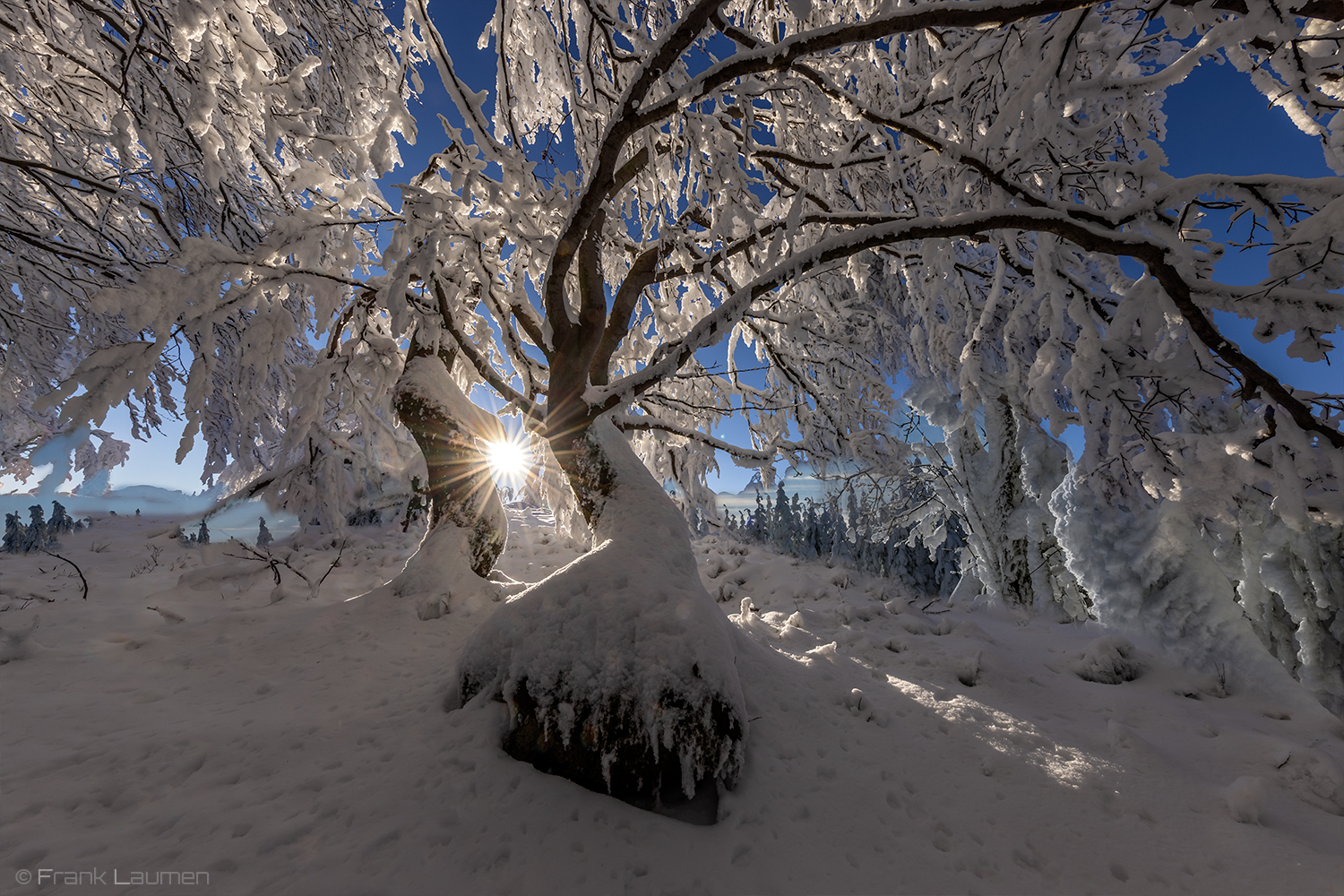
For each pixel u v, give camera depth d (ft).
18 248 19.77
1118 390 9.50
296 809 6.84
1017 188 10.18
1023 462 20.80
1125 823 7.72
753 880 6.28
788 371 20.57
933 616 19.36
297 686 10.75
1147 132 10.71
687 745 7.48
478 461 17.89
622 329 13.99
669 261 17.34
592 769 7.57
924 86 11.63
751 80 11.44
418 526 33.68
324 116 20.89
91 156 22.88
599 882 5.98
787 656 12.53
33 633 13.06
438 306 14.87
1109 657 13.73
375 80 19.70
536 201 13.84
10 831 6.16
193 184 22.88
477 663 9.16
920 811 7.79
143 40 15.84
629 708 7.64
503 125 14.84
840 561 28.81
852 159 13.28
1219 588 14.10
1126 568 15.53
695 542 34.06
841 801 7.80
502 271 18.34
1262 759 9.66
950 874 6.63
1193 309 8.53
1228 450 8.93
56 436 10.55
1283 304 7.87
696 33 8.42
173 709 9.65
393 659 12.22
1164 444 9.53
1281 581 13.75
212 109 12.05
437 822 6.64
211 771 7.64
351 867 5.85
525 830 6.64
